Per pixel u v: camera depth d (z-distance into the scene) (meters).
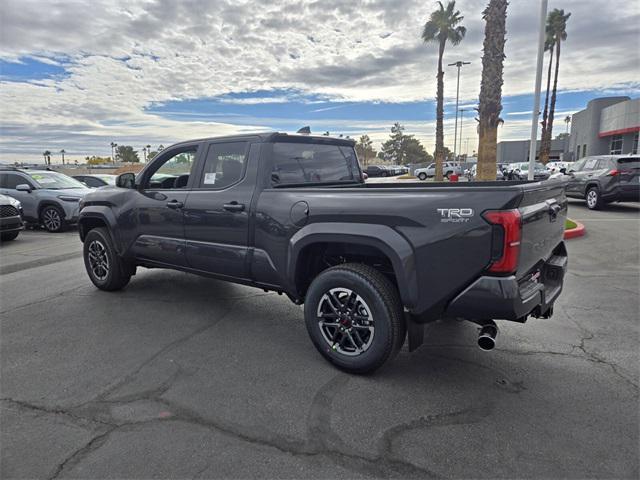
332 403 2.98
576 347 3.84
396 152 107.12
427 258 2.92
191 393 3.12
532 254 3.03
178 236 4.66
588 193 13.55
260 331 4.31
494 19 10.00
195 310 4.95
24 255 8.36
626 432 2.62
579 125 47.66
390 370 3.45
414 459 2.41
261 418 2.80
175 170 4.82
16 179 12.17
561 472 2.29
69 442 2.57
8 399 3.05
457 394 3.08
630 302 5.02
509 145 68.94
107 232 5.55
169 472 2.31
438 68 28.97
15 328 4.40
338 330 3.38
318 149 4.55
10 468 2.35
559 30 33.88
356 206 3.22
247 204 3.97
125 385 3.24
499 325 4.37
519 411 2.86
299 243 3.52
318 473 2.31
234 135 4.24
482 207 2.73
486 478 2.26
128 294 5.59
